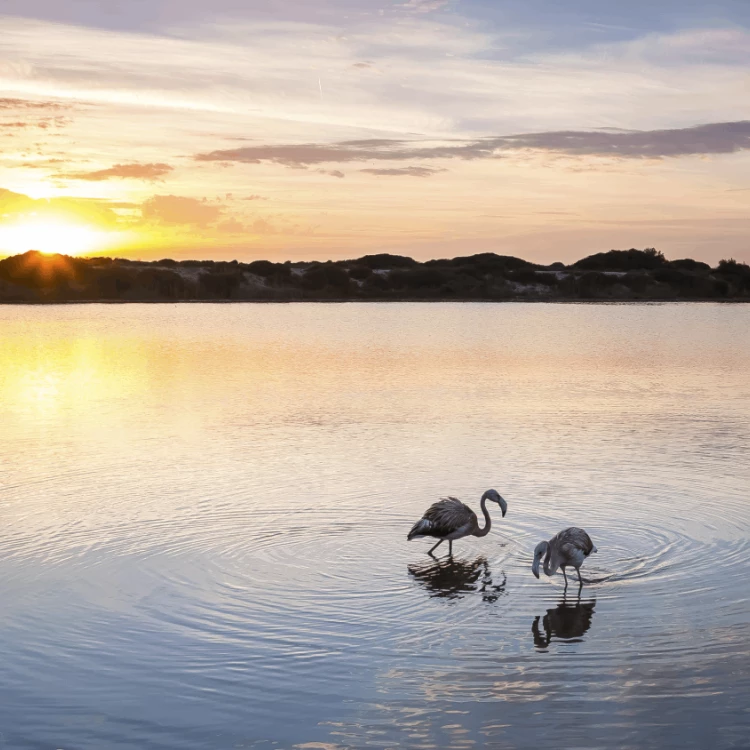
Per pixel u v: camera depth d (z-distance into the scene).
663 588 11.05
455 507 12.51
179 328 56.31
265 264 103.88
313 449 18.66
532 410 23.78
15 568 11.77
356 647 9.55
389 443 19.27
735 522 13.42
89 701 8.48
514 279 105.88
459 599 10.81
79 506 14.52
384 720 8.09
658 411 23.59
